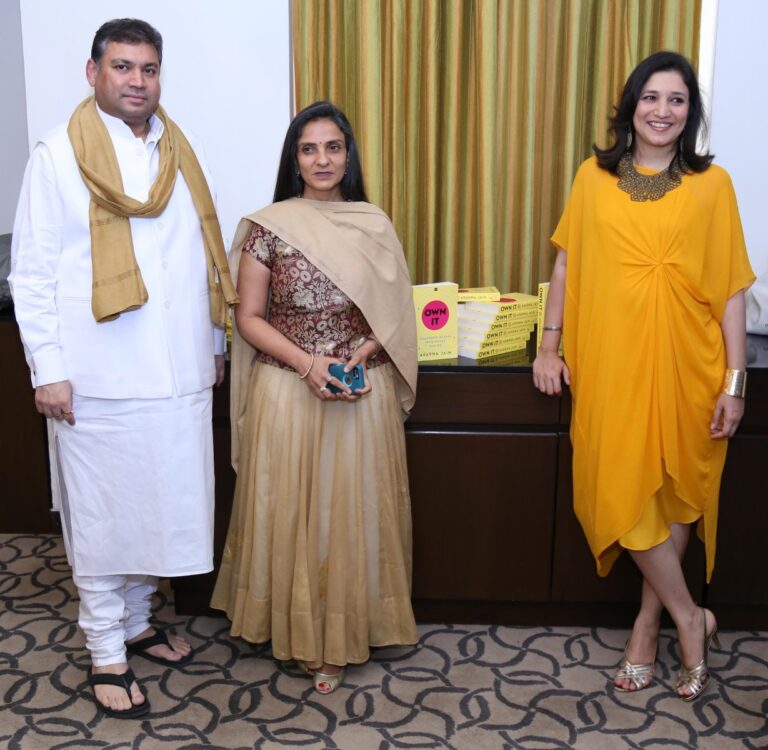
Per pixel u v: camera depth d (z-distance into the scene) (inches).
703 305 78.5
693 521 83.0
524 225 107.3
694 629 83.3
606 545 80.8
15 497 120.4
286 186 81.8
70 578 108.0
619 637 95.3
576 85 102.7
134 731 77.5
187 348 77.2
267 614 83.9
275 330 79.2
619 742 76.6
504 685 85.5
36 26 103.2
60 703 81.7
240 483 85.2
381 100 103.5
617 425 78.3
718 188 77.0
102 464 76.6
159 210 73.8
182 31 103.4
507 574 94.8
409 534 87.9
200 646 92.7
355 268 77.8
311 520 80.9
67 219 72.7
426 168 105.7
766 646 93.7
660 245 76.0
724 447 83.2
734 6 101.2
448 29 101.3
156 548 78.5
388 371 83.5
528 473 92.1
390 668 88.5
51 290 73.4
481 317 94.4
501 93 103.8
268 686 85.0
